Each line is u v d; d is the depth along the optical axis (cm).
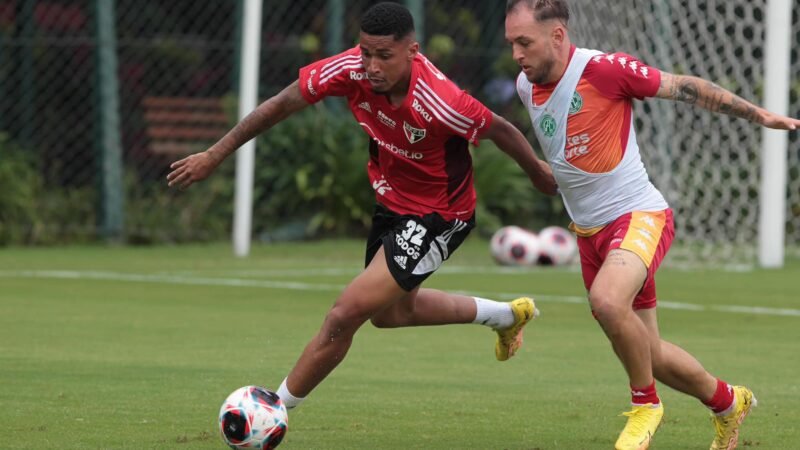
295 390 1811
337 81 1859
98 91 5619
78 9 6275
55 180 5947
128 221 5612
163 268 4506
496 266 4656
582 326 3114
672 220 1820
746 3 4875
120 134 5919
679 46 4900
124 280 4078
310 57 6397
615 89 1764
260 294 3719
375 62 1772
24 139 6066
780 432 1931
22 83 6069
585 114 1769
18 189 5541
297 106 1881
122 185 5684
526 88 1820
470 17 6644
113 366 2470
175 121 6216
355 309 1805
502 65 6297
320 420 1995
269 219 5819
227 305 3462
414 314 2062
